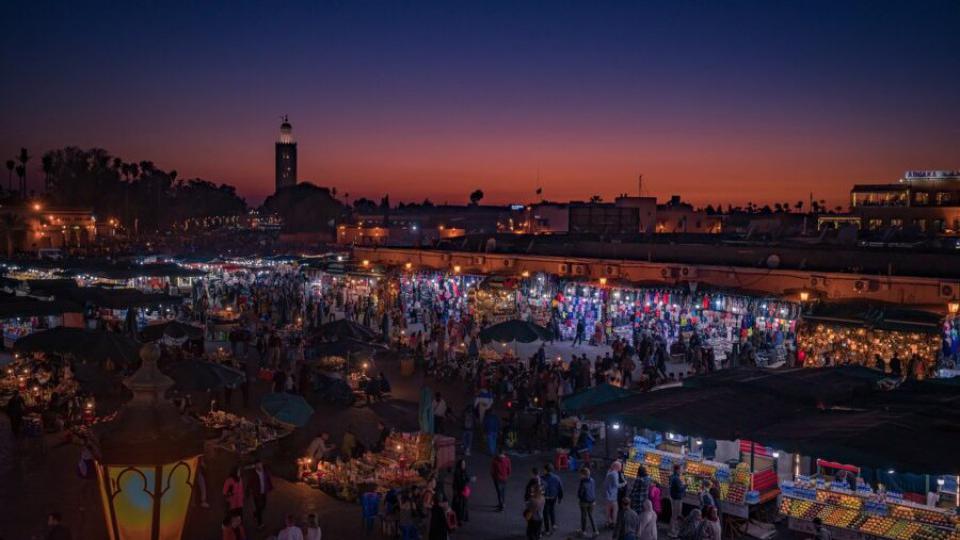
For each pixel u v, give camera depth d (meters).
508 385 27.16
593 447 22.27
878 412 15.50
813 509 15.57
